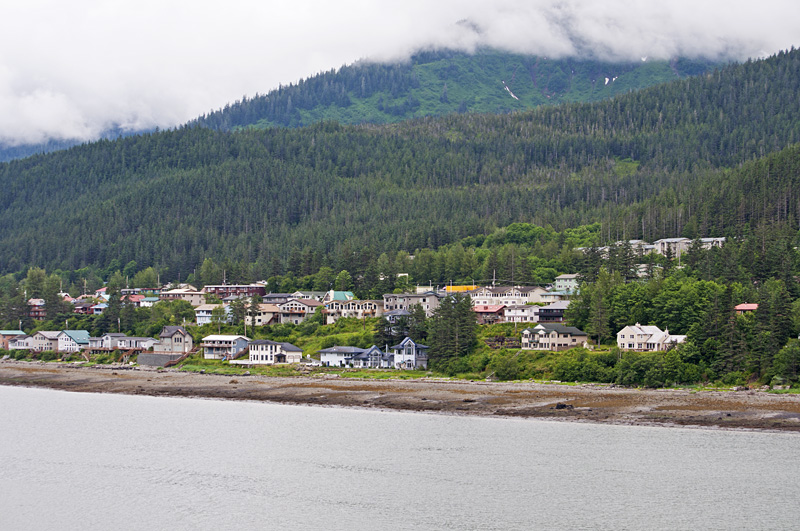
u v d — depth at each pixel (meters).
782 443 109.69
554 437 118.44
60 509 89.06
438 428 128.25
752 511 82.88
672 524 79.69
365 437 122.31
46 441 123.94
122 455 113.75
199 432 129.62
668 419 126.50
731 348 153.12
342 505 88.38
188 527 82.56
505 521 82.00
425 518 83.44
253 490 95.00
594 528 79.00
